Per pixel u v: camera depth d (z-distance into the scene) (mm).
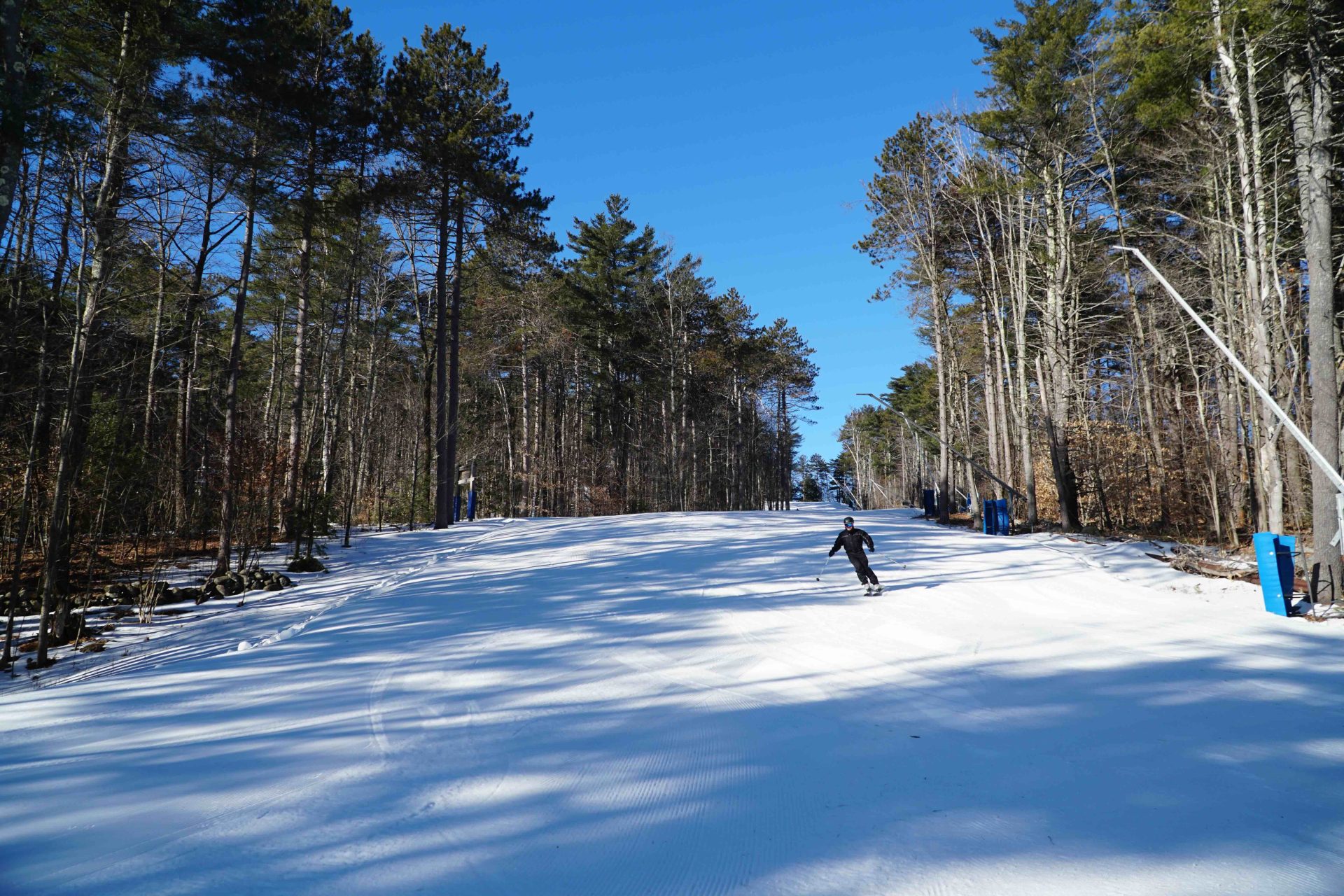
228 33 14328
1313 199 12617
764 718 6594
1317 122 12820
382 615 11188
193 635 10195
